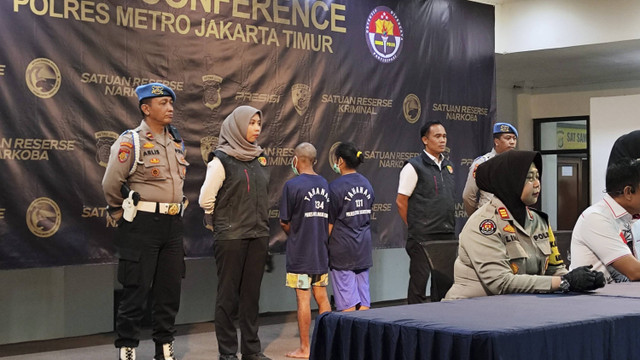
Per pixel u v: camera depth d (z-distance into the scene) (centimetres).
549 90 1146
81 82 552
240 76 628
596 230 361
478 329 223
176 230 499
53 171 539
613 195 364
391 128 724
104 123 562
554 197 1173
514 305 274
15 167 525
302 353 561
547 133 1164
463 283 329
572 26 830
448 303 281
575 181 1171
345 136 692
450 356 222
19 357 557
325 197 557
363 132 704
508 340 217
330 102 683
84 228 551
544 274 342
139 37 578
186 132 601
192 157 603
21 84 528
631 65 962
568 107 1132
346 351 255
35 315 607
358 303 571
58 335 619
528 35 853
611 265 362
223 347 509
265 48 642
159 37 587
